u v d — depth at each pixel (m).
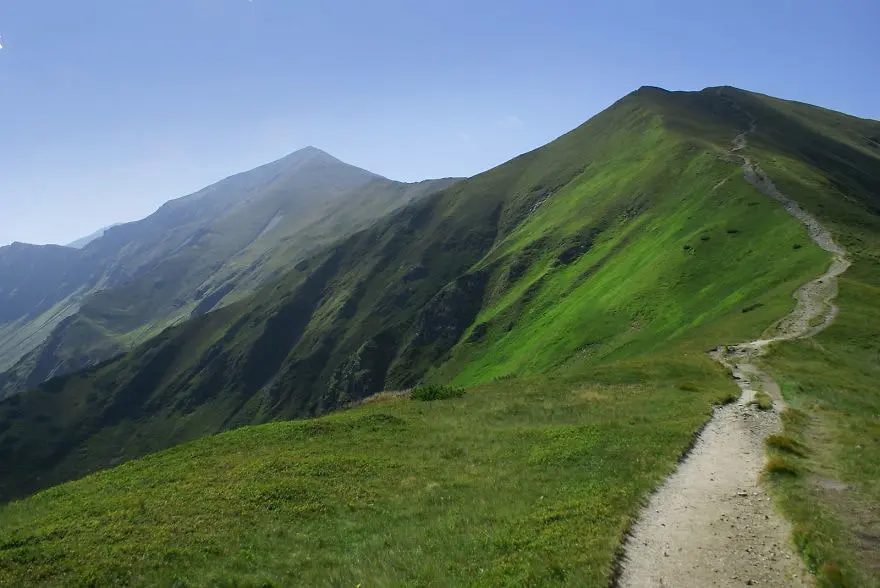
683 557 16.67
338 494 25.62
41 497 29.38
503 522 20.25
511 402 43.78
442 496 24.48
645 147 184.50
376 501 24.77
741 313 67.44
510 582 15.60
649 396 41.34
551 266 151.50
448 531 20.11
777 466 22.97
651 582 15.43
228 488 26.72
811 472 23.00
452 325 174.62
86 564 19.73
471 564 17.14
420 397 50.56
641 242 121.94
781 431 29.61
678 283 90.06
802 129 198.38
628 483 22.78
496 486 25.09
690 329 74.19
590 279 126.06
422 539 19.78
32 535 22.48
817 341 51.84
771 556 16.44
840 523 18.00
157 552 20.36
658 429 31.05
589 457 27.47
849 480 21.75
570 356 91.31
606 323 93.81
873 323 53.72
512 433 34.50
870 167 178.62
